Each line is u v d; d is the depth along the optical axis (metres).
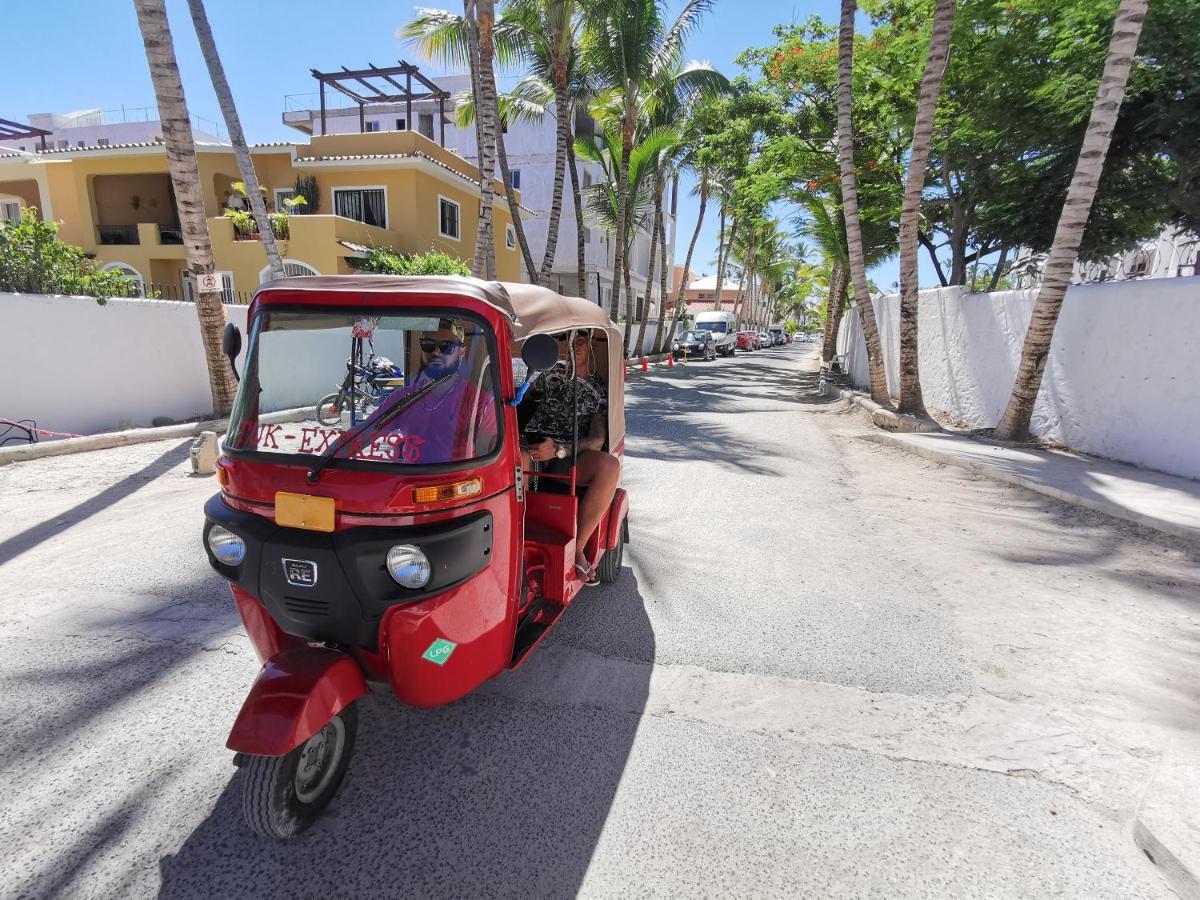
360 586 2.50
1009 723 3.36
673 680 3.73
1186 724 3.34
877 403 13.20
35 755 2.99
